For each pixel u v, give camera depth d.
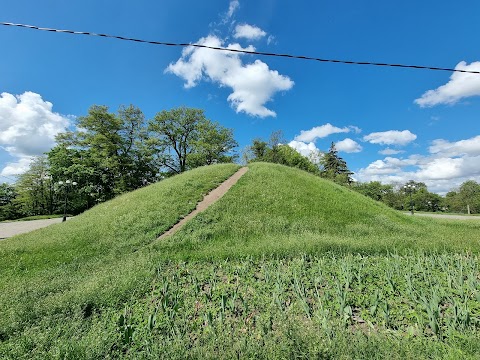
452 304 4.94
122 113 44.00
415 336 4.11
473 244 9.33
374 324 4.49
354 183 72.19
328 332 3.91
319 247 8.73
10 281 7.80
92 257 9.88
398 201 74.38
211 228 11.90
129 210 14.52
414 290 5.50
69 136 44.09
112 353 3.95
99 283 6.54
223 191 16.19
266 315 4.71
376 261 7.81
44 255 10.07
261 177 18.25
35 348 4.09
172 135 47.34
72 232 12.54
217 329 4.33
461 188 80.06
